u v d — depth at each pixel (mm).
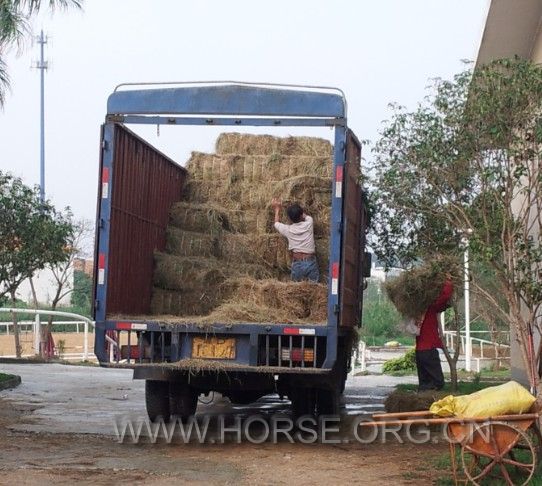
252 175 11664
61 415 12195
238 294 10422
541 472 7352
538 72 7969
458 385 13469
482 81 8250
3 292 16125
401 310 12320
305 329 9508
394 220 11469
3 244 15648
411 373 22250
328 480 7785
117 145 10125
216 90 10031
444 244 10656
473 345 28281
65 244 16812
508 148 8094
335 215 9594
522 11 11336
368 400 15078
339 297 9523
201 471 8180
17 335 23688
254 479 7824
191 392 11250
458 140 8359
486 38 11945
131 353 9867
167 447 9602
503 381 16156
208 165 12000
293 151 11812
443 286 11906
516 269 8109
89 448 9430
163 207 11562
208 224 11445
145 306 11039
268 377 10266
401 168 8812
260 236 11242
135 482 7629
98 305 9836
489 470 7039
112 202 9984
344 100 9820
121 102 10102
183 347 9719
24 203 15719
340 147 9688
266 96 9969
